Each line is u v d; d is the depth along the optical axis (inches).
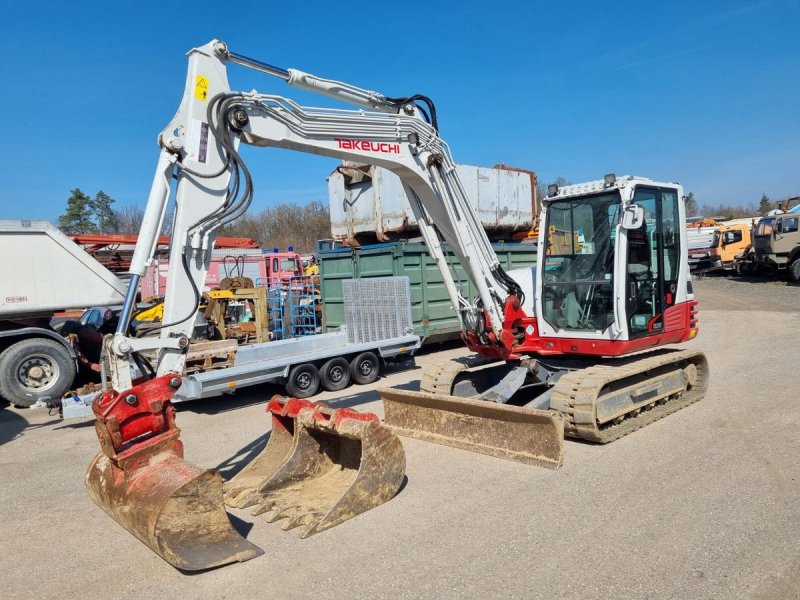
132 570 152.8
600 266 251.0
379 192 466.9
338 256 492.4
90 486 172.6
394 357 436.5
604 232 249.9
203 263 179.9
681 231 277.6
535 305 270.5
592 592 129.6
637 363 253.8
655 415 253.9
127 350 161.3
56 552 165.6
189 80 174.1
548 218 267.0
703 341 482.6
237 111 177.5
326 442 204.8
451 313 475.8
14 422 329.7
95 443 279.7
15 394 354.0
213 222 178.2
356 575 142.6
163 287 625.6
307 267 704.4
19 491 216.7
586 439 225.6
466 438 231.8
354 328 430.9
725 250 1138.7
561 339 260.8
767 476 189.8
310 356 352.2
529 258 547.2
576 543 152.0
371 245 466.6
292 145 193.8
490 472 205.6
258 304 520.1
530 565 142.6
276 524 173.8
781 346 437.4
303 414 196.5
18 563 159.9
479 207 507.8
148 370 197.5
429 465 215.8
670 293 272.7
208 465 233.0
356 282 426.9
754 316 617.6
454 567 143.7
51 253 386.3
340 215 507.8
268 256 681.0
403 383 377.7
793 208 998.4
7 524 186.7
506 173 537.0
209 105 175.2
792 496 174.1
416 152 226.2
